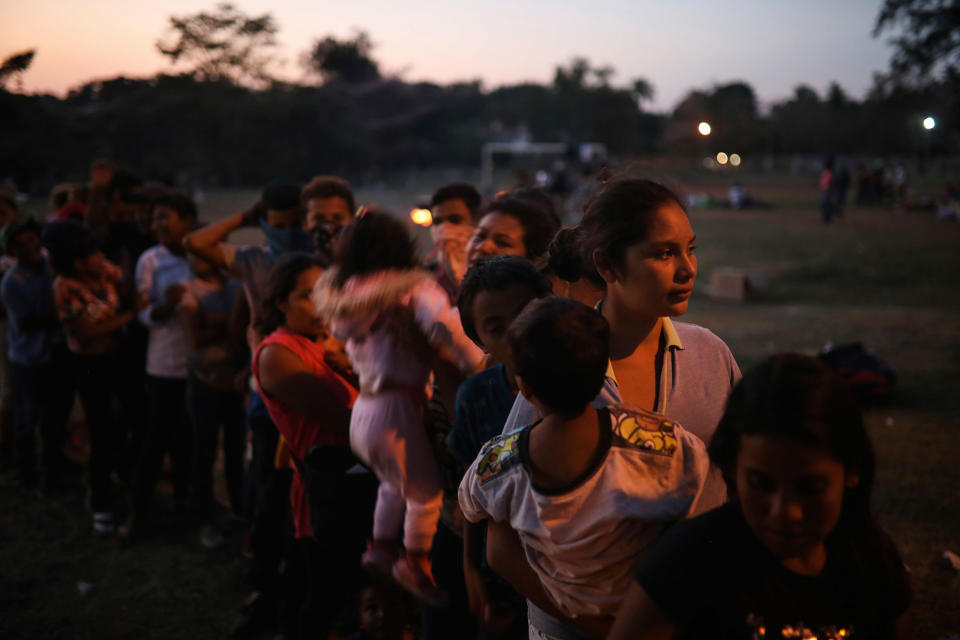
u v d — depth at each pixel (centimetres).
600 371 140
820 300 1193
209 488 432
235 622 358
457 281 330
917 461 519
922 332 931
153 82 4766
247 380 413
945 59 1667
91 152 3241
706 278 1423
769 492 115
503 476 152
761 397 114
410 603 292
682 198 168
